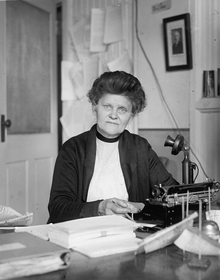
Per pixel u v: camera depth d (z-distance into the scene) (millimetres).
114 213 1430
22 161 3387
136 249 1148
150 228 1380
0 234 1211
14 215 1531
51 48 3742
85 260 1062
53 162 3793
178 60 2707
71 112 3502
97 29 3250
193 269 1004
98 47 3254
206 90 2568
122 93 1587
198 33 2602
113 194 1730
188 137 2703
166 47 2766
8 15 3217
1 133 3098
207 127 2588
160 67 2844
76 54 3502
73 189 1673
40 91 3627
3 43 3070
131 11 3002
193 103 2643
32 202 3496
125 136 1815
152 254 1117
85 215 1456
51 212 1562
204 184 1533
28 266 961
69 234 1145
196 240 1063
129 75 1641
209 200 1470
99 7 3270
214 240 1135
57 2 3705
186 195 1443
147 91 2930
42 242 1114
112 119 1621
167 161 2805
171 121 2791
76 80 3449
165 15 2785
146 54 2922
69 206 1501
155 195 1413
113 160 1771
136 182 1785
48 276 956
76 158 1715
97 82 1642
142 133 2965
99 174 1741
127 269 1001
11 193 3248
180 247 1088
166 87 2814
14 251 1026
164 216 1379
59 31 3932
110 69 3094
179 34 2678
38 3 3539
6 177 3184
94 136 1756
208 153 2592
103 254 1102
